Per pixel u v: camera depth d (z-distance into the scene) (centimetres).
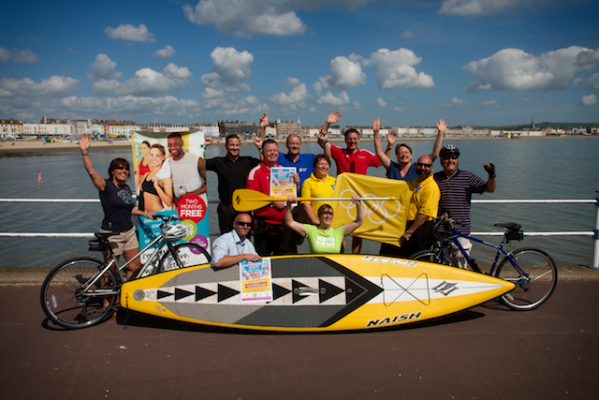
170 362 296
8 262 938
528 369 289
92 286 354
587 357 304
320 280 348
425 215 402
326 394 260
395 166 464
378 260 356
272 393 261
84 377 277
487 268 473
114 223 399
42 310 378
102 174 3175
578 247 998
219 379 276
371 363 296
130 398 255
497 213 1349
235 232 367
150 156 461
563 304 397
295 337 336
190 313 347
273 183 423
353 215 433
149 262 398
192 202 473
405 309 349
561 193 1795
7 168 3934
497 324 357
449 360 300
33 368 287
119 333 339
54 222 1360
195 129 462
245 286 347
